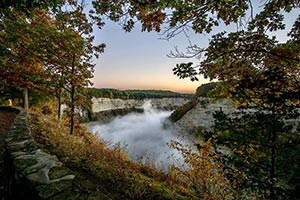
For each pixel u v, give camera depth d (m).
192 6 3.16
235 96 4.41
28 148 3.50
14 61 8.23
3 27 6.06
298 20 3.68
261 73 3.85
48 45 7.96
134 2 3.48
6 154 3.54
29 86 9.45
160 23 3.69
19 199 2.35
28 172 2.42
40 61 8.54
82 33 8.84
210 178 5.65
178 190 5.03
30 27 6.82
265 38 3.54
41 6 3.49
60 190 2.09
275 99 3.63
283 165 4.17
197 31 3.50
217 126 5.11
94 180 3.69
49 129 6.64
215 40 3.60
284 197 3.90
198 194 5.31
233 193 5.36
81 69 9.55
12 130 5.03
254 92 3.95
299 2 3.25
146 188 3.96
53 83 9.47
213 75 4.03
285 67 3.74
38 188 2.08
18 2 3.27
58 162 2.86
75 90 10.54
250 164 4.68
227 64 3.87
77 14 7.67
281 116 4.16
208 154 5.55
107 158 5.84
